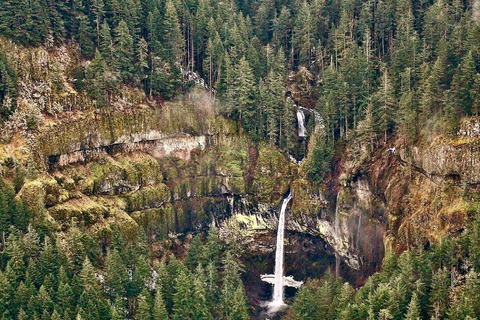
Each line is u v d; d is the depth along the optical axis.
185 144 152.75
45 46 137.00
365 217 134.62
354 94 146.12
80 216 125.00
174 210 147.50
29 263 106.50
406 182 124.50
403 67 141.38
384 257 119.69
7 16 131.88
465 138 114.38
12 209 112.94
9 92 126.69
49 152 129.25
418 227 116.44
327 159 147.50
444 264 101.88
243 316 113.81
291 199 152.50
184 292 110.25
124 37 146.00
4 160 121.06
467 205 110.06
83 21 143.88
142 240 127.44
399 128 129.88
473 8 145.50
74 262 113.81
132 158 143.75
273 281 148.00
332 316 108.00
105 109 140.25
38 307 101.31
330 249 145.50
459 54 129.38
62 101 134.62
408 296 99.69
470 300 91.88
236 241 150.88
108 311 105.38
